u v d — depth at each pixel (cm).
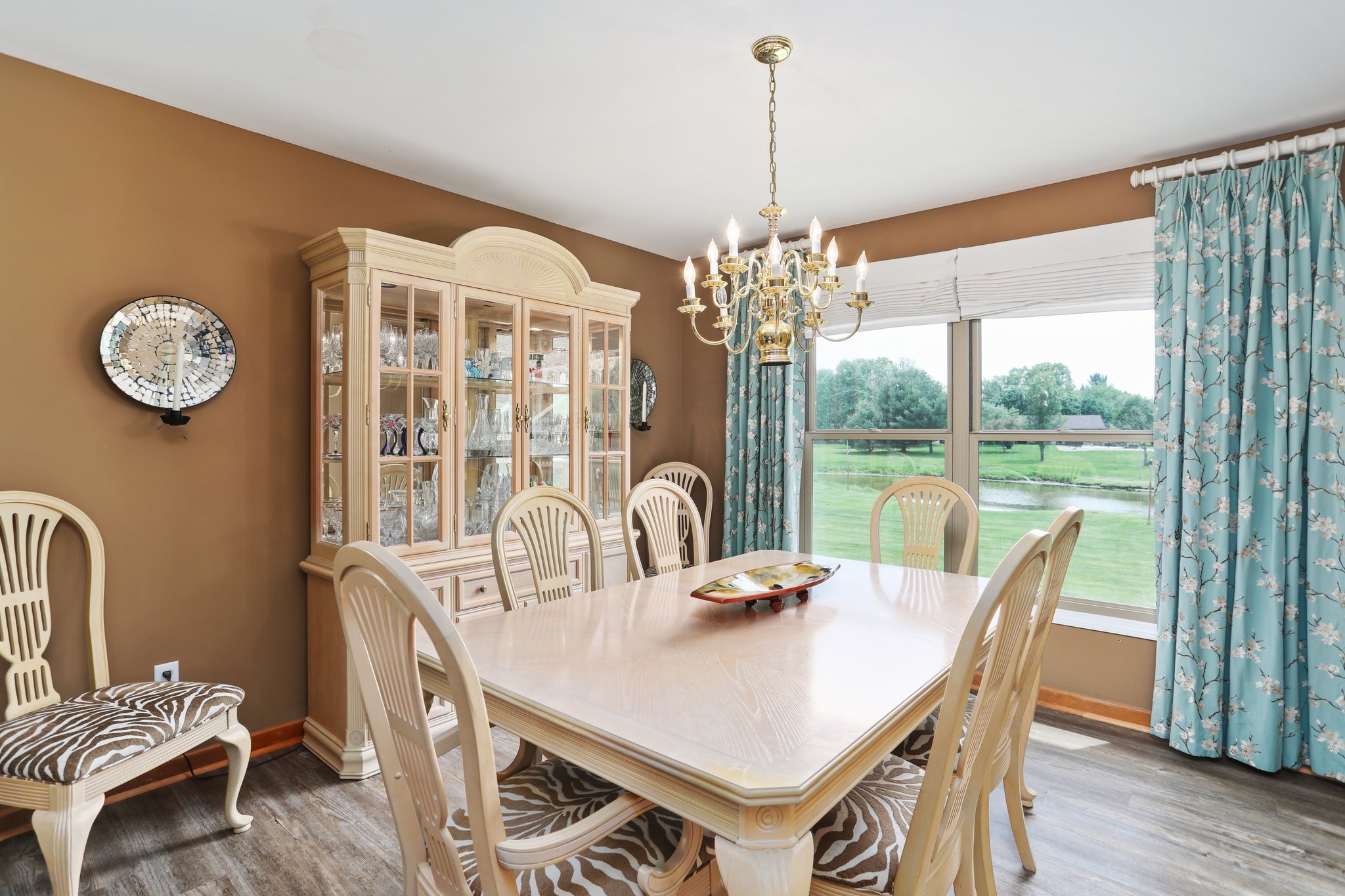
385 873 196
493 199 346
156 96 241
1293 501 256
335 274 265
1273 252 261
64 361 226
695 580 240
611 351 359
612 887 123
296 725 281
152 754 186
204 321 253
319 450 276
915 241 370
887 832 137
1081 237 312
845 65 219
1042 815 227
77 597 229
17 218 218
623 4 187
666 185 327
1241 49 210
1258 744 257
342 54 214
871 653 162
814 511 428
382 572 101
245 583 268
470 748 103
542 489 246
